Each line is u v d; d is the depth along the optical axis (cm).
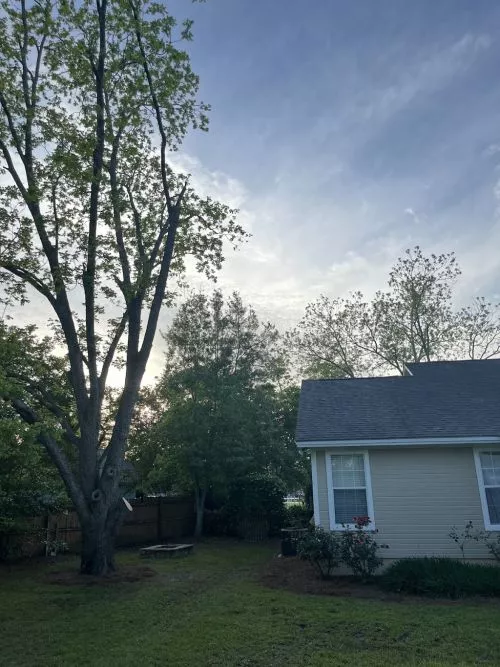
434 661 589
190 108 1483
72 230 1363
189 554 1605
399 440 1188
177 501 2148
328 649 644
